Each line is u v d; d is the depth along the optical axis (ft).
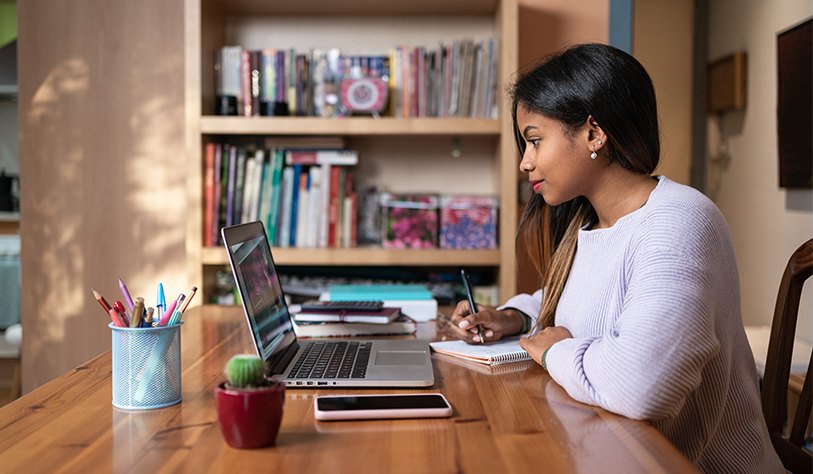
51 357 7.97
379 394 2.71
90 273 7.91
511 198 6.95
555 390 2.80
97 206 7.91
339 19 7.89
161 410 2.50
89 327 7.93
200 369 3.14
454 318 3.93
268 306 3.25
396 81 7.23
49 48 7.83
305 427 2.31
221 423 2.07
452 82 7.19
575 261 3.54
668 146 8.60
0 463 1.97
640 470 1.91
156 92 7.85
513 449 2.09
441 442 2.16
